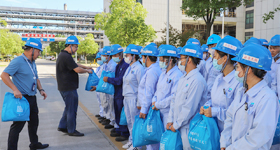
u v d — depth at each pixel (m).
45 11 90.38
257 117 1.96
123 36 24.50
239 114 2.14
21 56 4.08
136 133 3.72
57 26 95.12
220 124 2.70
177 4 36.78
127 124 4.72
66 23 93.50
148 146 3.93
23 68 4.03
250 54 2.02
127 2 26.86
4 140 4.96
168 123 3.23
